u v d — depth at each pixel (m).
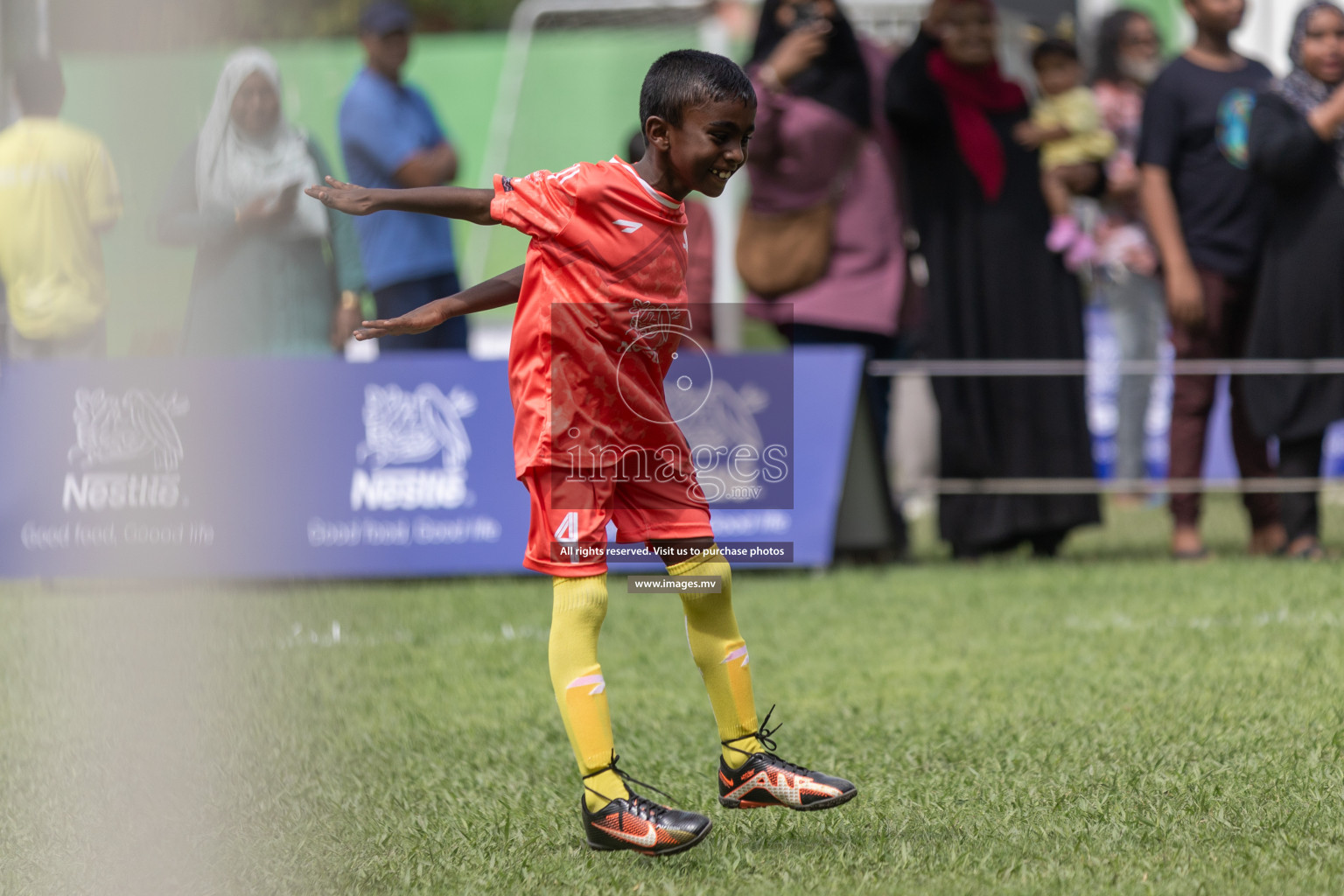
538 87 68.50
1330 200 25.72
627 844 10.78
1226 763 12.93
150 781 13.07
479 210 10.91
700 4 48.25
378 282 27.81
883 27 40.78
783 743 14.36
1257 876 9.80
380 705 16.50
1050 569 25.98
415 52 69.00
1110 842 10.77
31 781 13.21
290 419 25.31
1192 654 18.17
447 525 25.78
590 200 10.68
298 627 21.16
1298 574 24.17
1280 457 26.56
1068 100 27.59
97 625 20.95
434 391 26.00
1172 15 47.12
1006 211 27.02
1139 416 34.53
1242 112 26.17
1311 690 15.88
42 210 25.09
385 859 10.88
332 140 36.72
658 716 15.85
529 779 13.29
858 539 26.98
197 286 24.61
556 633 11.12
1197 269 26.61
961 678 17.30
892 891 9.78
